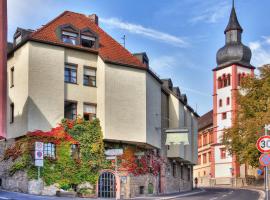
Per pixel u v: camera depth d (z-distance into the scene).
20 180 41.97
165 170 58.41
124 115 46.22
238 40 112.38
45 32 44.00
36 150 35.25
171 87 65.25
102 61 45.88
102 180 44.75
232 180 101.00
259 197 45.00
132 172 47.19
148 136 48.59
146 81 48.47
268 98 54.97
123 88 46.50
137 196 47.66
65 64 44.69
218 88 110.50
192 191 64.38
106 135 44.84
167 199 42.00
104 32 49.62
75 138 43.72
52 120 42.84
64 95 44.22
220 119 108.75
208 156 113.69
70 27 45.22
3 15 40.62
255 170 101.75
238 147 54.84
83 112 45.28
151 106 50.56
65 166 42.72
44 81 42.81
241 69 109.00
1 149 45.47
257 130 51.69
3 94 40.25
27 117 41.81
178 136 53.66
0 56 40.22
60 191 41.66
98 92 46.06
